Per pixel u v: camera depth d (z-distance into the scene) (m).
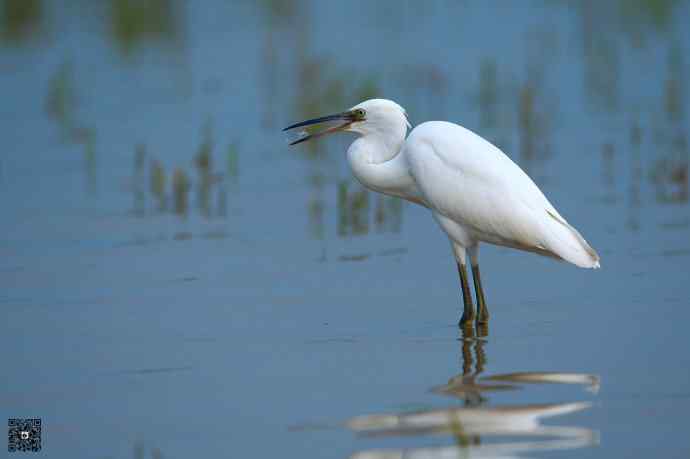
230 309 11.52
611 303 11.18
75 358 10.05
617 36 27.88
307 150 19.72
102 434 8.28
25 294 12.32
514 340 10.14
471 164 10.71
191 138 20.78
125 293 12.25
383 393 8.80
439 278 12.57
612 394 8.56
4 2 33.03
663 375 8.93
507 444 7.70
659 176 16.59
